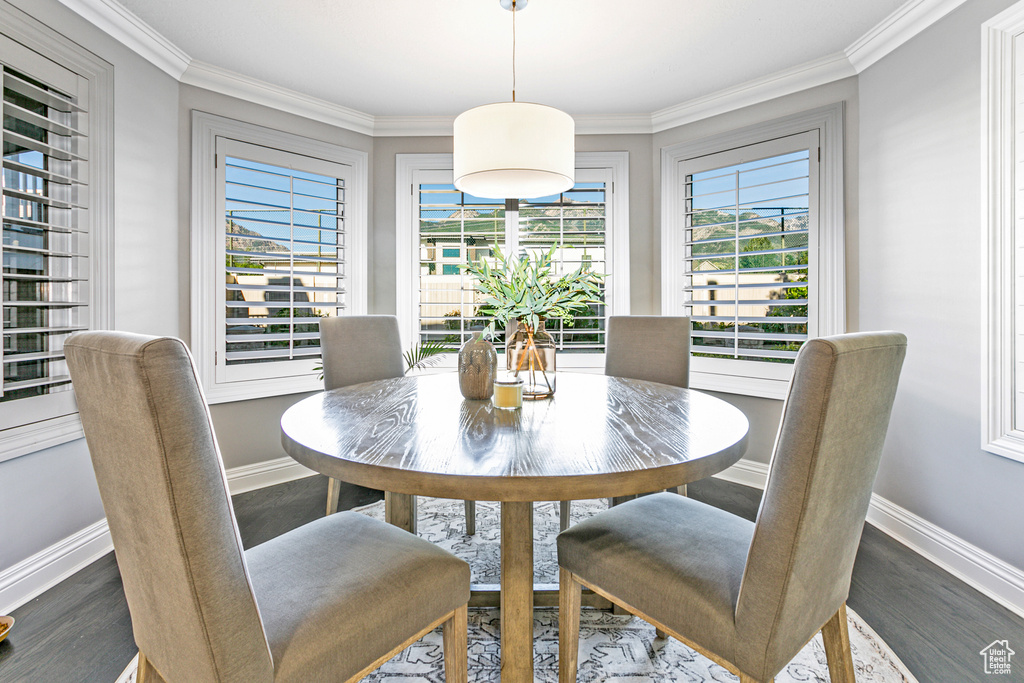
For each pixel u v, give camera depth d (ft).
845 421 2.85
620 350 8.22
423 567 3.53
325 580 3.29
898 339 3.17
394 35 7.74
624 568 3.67
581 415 4.86
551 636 5.28
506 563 4.05
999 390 5.94
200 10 7.13
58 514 6.33
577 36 7.77
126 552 2.79
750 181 9.70
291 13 7.19
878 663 4.76
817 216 8.86
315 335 10.14
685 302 10.45
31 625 5.32
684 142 10.57
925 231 7.02
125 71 7.47
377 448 3.75
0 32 5.70
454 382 6.81
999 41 5.89
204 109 8.95
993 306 6.00
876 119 7.92
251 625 2.57
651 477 3.34
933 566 6.56
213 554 2.42
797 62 8.63
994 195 5.97
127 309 7.56
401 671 4.69
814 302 8.93
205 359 9.02
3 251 5.81
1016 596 5.67
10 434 5.76
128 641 5.08
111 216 7.21
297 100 9.86
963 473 6.42
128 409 2.32
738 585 3.30
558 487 3.20
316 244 10.34
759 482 9.67
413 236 11.32
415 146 11.30
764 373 9.59
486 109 5.75
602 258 11.18
